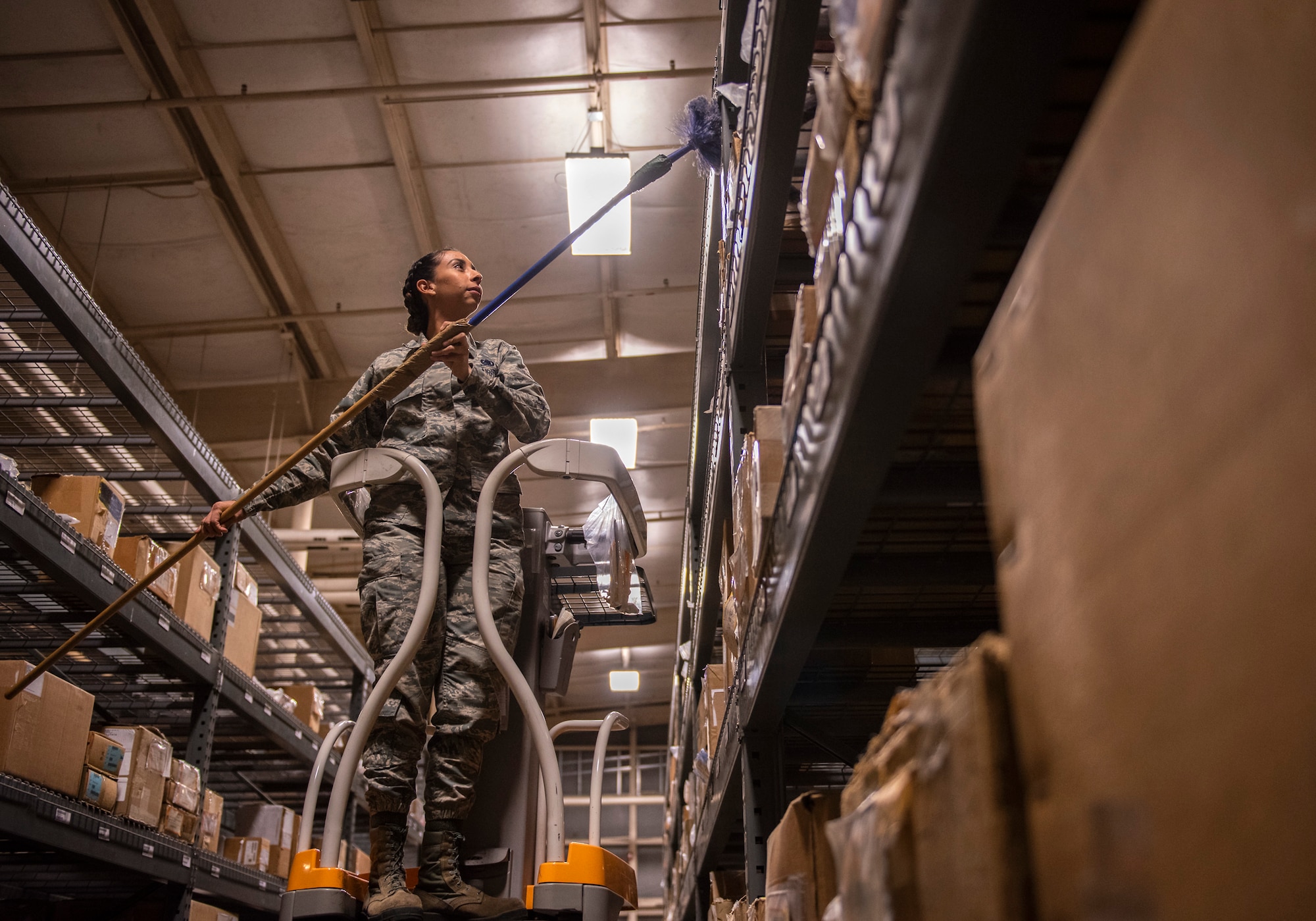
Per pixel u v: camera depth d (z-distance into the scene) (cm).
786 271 215
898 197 64
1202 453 30
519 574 203
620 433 767
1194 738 30
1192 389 31
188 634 400
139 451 417
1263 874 27
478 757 184
